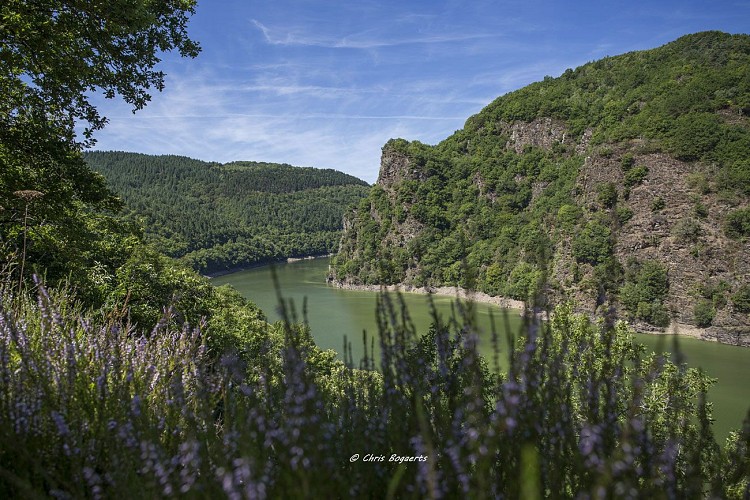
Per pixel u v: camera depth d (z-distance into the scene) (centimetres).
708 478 192
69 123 1299
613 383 217
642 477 183
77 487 220
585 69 17800
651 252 8275
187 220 18762
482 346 213
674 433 201
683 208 8481
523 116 16162
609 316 227
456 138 18225
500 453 185
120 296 1495
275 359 273
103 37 1070
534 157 14575
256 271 16588
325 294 11700
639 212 8812
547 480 178
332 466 198
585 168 10506
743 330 6881
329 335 6750
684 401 222
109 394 294
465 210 14600
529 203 14050
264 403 258
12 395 282
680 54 14575
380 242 14388
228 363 305
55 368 331
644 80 14088
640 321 5834
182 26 1287
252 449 200
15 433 248
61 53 1054
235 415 252
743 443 190
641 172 9156
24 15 962
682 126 9431
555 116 15375
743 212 7950
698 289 7569
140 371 372
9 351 329
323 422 223
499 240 11538
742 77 10088
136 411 270
